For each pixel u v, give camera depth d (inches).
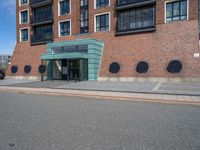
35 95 586.9
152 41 978.7
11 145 188.7
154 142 195.5
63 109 362.0
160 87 674.8
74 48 1090.7
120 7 1083.9
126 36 1055.0
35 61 1368.1
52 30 1382.9
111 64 1048.2
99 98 520.1
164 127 245.9
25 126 249.8
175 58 906.7
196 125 254.7
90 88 699.4
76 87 740.0
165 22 962.7
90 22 1180.5
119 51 1053.8
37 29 1473.9
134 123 264.5
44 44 1365.7
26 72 1380.4
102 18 1153.4
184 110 354.6
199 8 895.1
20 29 1520.7
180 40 911.0
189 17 908.0
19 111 342.6
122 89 653.3
